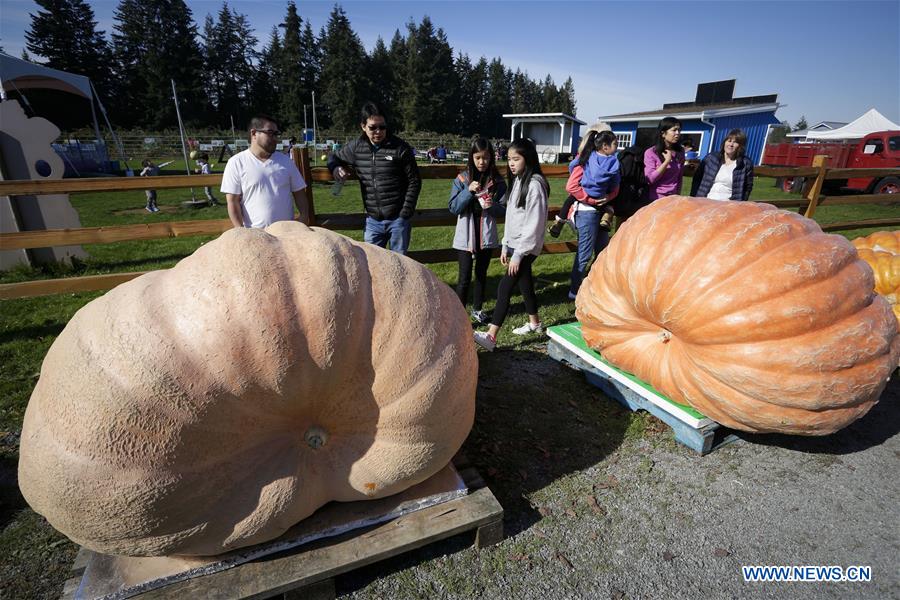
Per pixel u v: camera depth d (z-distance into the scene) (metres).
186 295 1.70
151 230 4.71
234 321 1.67
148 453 1.60
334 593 2.10
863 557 2.38
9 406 3.49
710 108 32.22
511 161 3.96
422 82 69.44
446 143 45.44
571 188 5.31
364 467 2.04
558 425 3.38
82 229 4.51
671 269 2.74
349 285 1.85
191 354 1.64
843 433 3.36
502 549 2.39
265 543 2.03
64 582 2.17
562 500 2.71
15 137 6.46
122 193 16.38
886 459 3.10
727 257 2.61
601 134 4.90
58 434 1.59
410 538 2.16
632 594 2.18
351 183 18.86
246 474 1.83
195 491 1.72
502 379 3.99
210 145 32.59
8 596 2.11
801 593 2.19
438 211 5.47
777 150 17.52
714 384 2.72
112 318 1.68
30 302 5.61
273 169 4.01
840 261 2.55
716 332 2.58
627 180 5.41
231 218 4.01
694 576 2.27
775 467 3.00
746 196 5.34
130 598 1.84
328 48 68.50
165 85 58.22
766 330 2.46
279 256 1.82
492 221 4.68
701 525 2.56
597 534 2.49
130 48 61.62
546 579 2.24
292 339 1.72
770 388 2.50
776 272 2.49
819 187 6.88
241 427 1.76
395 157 4.36
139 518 1.65
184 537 1.77
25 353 4.34
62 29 58.09
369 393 1.92
